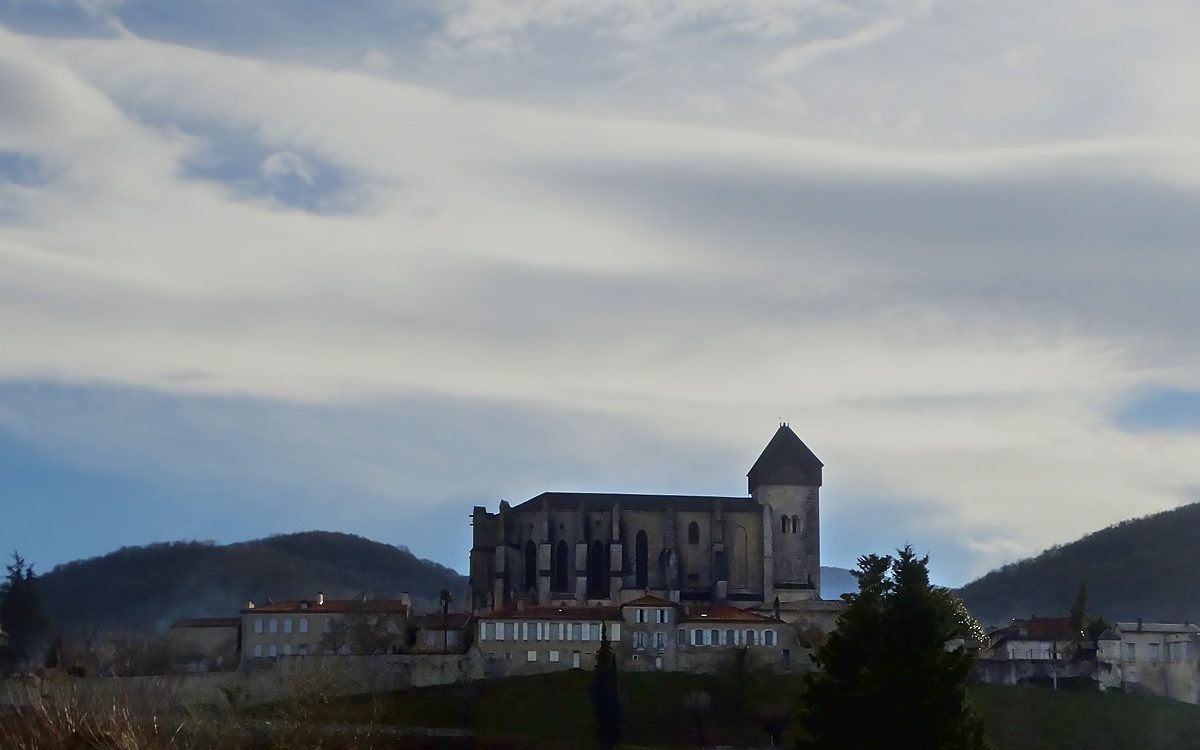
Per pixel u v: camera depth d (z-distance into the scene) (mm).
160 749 96688
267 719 161750
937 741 116438
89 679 124125
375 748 166500
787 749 198875
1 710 117188
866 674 119000
